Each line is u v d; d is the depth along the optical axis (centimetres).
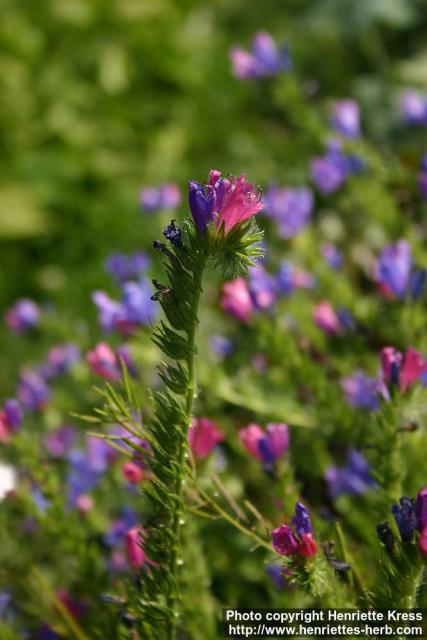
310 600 89
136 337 102
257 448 86
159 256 177
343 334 105
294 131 214
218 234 69
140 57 267
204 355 111
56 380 129
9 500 89
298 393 107
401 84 196
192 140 234
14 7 284
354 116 129
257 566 101
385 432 83
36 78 262
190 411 72
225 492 82
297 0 274
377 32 228
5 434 88
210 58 262
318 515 93
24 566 90
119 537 98
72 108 255
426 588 77
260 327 101
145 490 74
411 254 113
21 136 247
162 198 139
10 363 157
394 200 125
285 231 119
